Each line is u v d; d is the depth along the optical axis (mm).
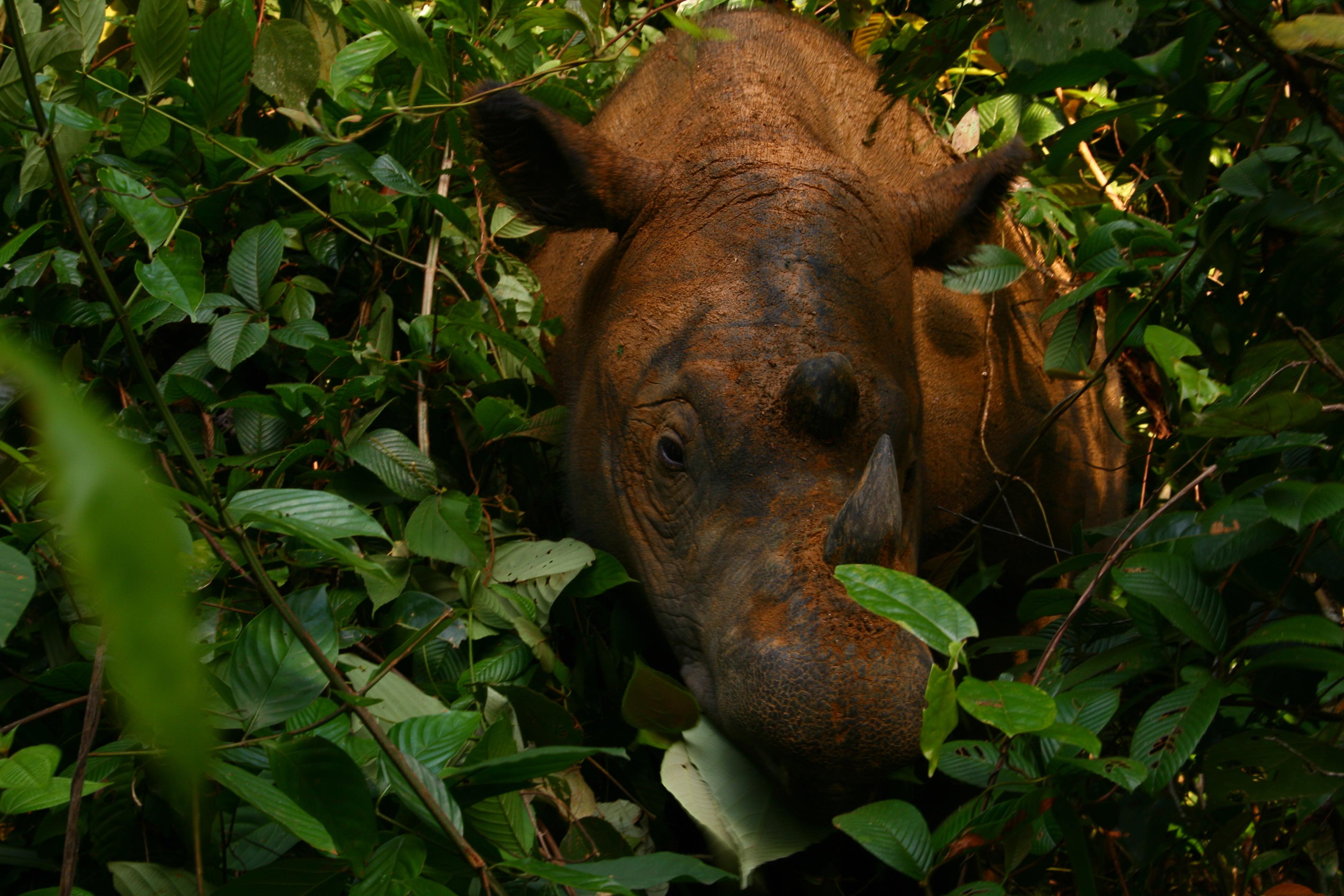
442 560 3070
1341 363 2529
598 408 3318
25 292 3297
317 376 3438
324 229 3836
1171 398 3596
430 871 1952
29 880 2471
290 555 2922
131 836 2236
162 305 3201
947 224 3494
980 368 3934
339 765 1892
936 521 3762
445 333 3404
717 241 3133
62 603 2668
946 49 2781
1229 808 2838
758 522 2680
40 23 3645
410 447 3236
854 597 1982
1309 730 2951
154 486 1926
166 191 3510
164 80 3430
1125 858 3135
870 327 3027
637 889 2098
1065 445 4160
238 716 2113
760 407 2785
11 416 2957
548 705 2674
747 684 2352
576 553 3078
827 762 2275
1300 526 2197
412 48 3572
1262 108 3221
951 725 1935
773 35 4012
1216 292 3396
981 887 2066
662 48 4250
